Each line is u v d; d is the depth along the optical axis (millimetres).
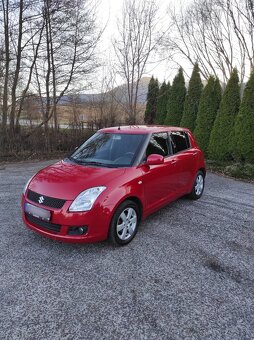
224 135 9906
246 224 4609
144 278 3057
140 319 2467
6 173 8328
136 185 3805
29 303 2639
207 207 5410
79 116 14328
